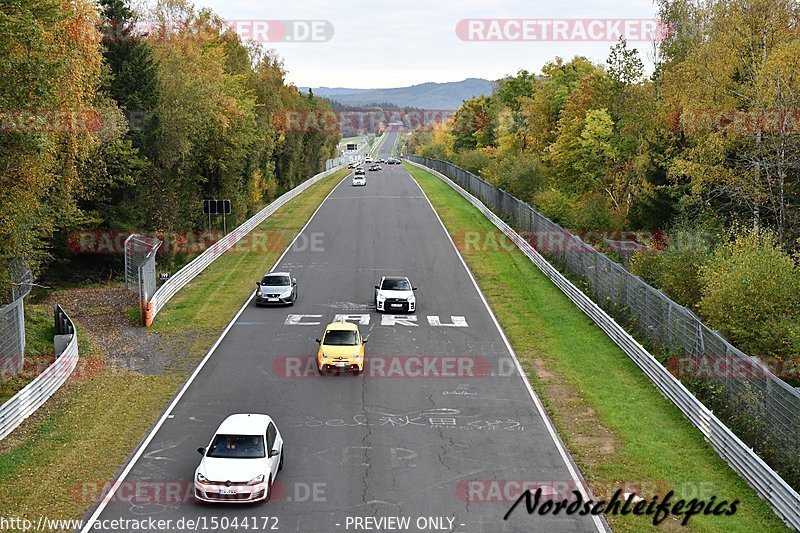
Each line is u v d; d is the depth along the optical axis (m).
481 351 37.22
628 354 36.53
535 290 50.41
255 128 94.81
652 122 66.50
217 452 22.06
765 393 25.05
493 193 86.50
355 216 84.75
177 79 64.38
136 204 57.28
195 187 74.44
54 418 27.94
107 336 39.16
